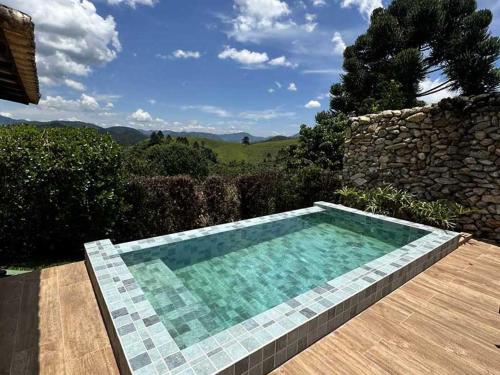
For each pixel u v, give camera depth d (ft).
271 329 7.25
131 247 13.28
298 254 15.10
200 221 20.54
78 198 14.40
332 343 7.91
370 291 9.65
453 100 18.69
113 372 6.81
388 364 7.18
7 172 13.42
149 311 7.91
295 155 33.86
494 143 17.07
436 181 19.86
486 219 17.39
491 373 6.95
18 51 5.98
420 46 39.65
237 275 12.75
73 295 9.87
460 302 10.06
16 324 8.36
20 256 14.56
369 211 21.26
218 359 6.25
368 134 23.82
